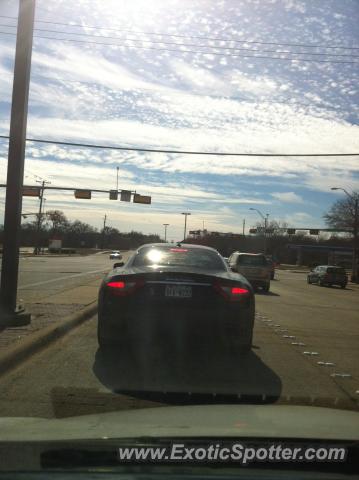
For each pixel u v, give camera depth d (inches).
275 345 359.3
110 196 1596.9
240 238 4463.6
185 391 229.9
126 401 212.7
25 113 389.1
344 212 2124.8
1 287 370.3
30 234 5812.0
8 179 381.1
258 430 121.5
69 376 251.0
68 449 107.0
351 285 1708.9
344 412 148.0
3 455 108.6
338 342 388.5
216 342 288.2
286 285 1339.8
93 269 1455.5
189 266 300.8
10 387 229.8
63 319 400.2
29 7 388.8
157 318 273.1
